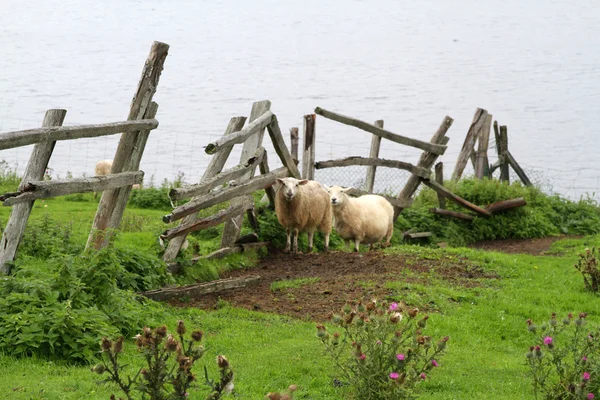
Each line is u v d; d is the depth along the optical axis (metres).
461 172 23.72
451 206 21.44
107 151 47.28
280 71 114.94
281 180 14.93
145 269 11.42
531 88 94.94
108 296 9.38
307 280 12.70
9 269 10.09
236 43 158.00
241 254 14.39
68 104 77.94
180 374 5.72
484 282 13.58
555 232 21.69
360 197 17.44
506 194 21.95
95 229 10.95
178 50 143.50
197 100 85.50
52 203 18.70
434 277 13.50
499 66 119.00
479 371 9.21
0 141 9.34
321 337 7.29
